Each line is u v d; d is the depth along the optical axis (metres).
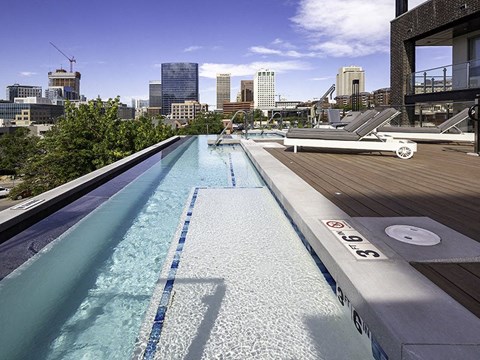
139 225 3.50
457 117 8.94
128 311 2.00
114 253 2.82
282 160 6.05
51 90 173.38
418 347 1.15
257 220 3.38
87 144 18.44
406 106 12.95
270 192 4.45
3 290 2.24
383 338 1.29
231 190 4.74
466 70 11.91
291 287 2.10
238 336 1.67
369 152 7.30
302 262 2.43
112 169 5.79
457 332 1.22
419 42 15.56
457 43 14.66
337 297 1.92
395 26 16.03
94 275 2.44
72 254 2.79
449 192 3.46
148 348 1.63
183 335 1.70
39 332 1.81
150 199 4.50
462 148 7.96
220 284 2.16
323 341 1.61
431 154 6.88
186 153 9.59
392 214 2.71
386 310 1.36
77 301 2.11
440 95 13.06
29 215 3.23
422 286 1.55
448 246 2.01
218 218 3.45
